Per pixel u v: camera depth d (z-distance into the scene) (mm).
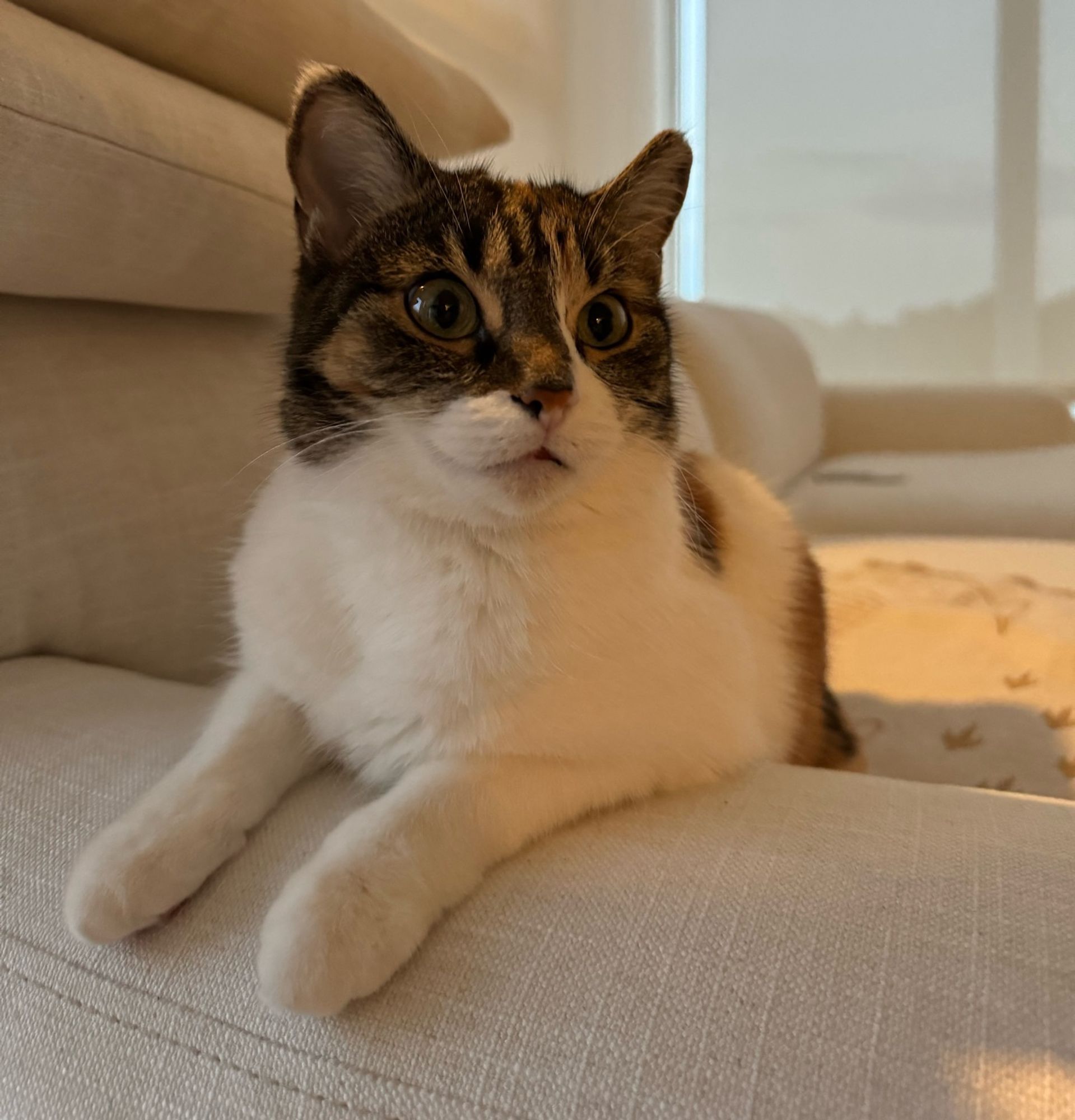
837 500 2311
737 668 843
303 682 782
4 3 934
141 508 1069
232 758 703
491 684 710
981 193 3660
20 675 864
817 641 1187
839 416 3227
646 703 736
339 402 761
